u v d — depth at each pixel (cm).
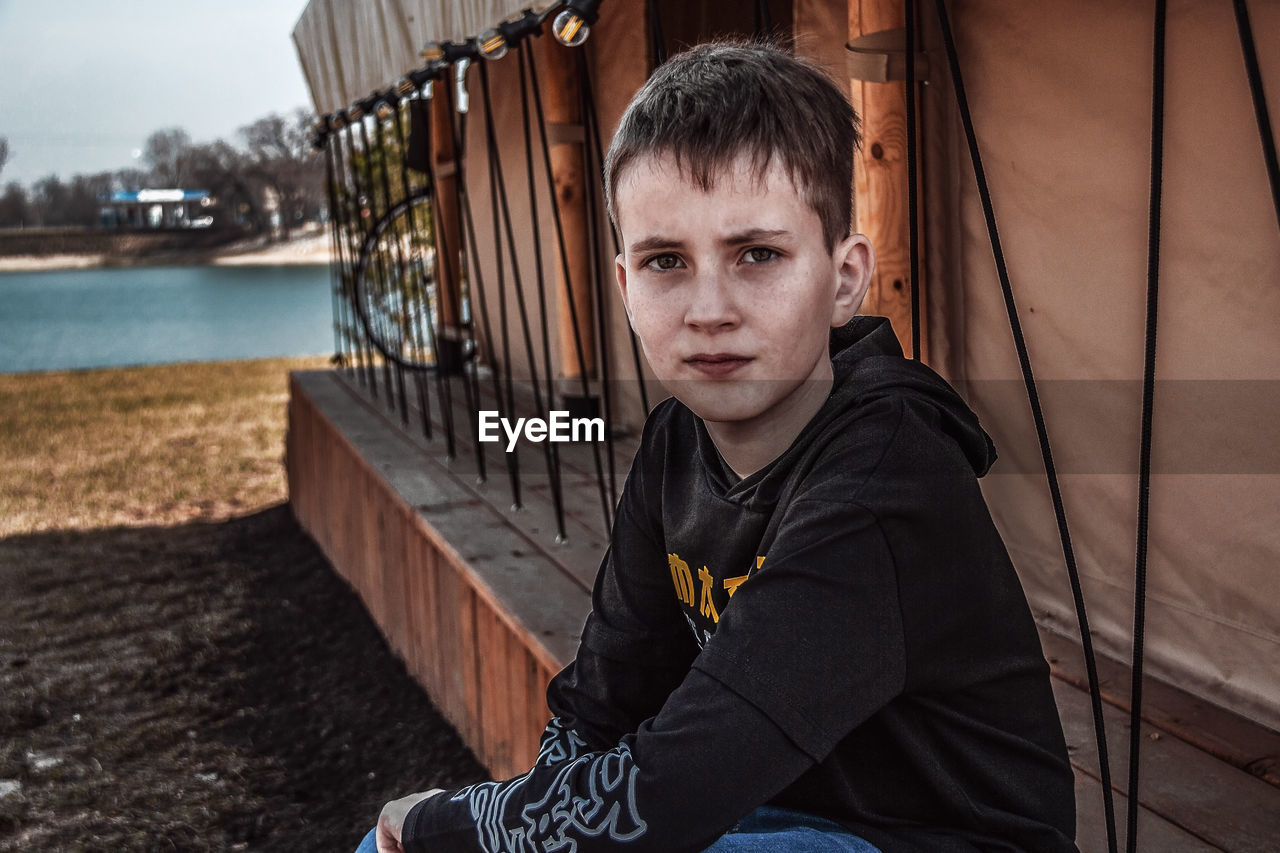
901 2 210
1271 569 191
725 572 99
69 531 569
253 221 5916
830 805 92
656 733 84
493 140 314
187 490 653
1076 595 133
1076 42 216
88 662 396
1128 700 203
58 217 5894
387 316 606
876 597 80
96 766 315
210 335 1878
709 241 85
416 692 353
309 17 549
